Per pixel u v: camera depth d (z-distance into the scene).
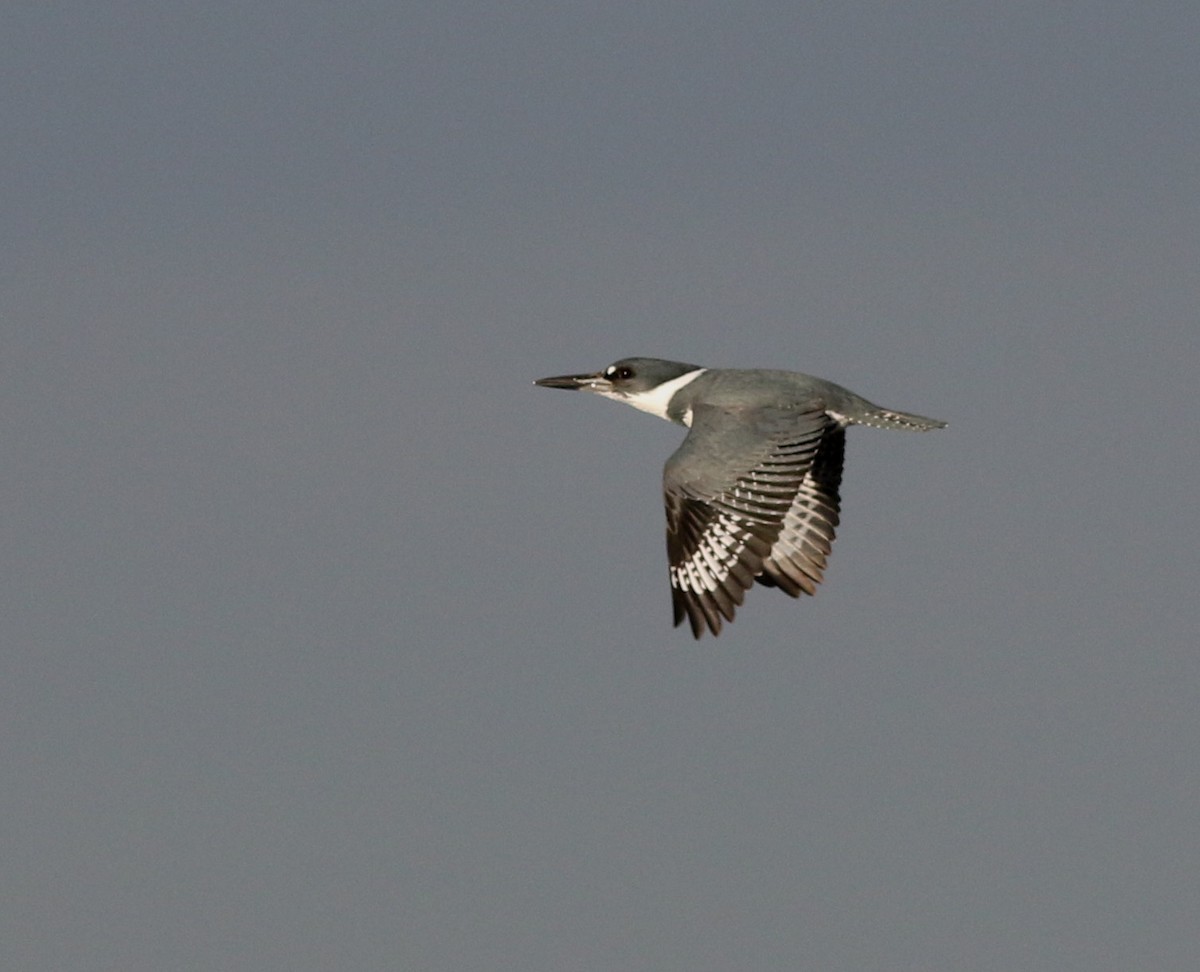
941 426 18.17
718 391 18.62
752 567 17.39
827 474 18.86
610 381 19.86
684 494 17.64
